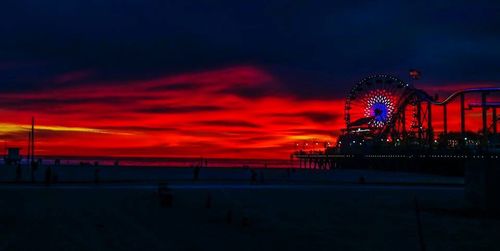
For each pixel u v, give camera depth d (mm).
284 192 57875
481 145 95375
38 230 31078
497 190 42625
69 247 26375
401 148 150000
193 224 34625
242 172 132375
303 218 38625
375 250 27797
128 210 40531
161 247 26938
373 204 47938
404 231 33719
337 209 43969
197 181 76312
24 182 65250
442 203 49281
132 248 26531
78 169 133125
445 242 30391
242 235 31047
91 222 34375
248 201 48594
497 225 36562
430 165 134375
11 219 35125
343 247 28406
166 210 41125
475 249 28641
